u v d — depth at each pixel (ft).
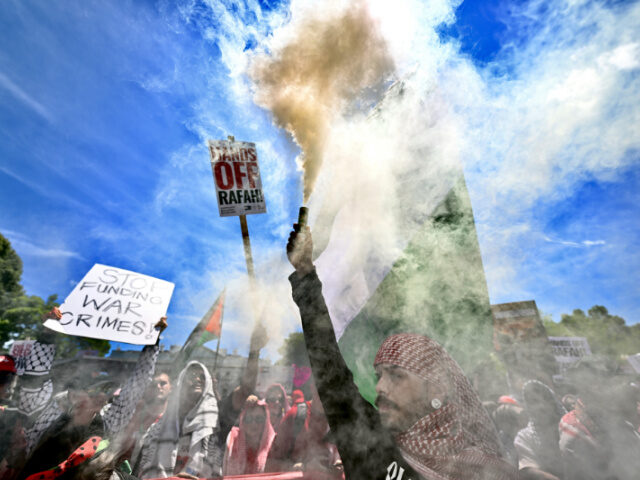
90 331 5.74
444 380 2.38
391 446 2.34
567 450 3.69
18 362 5.24
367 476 2.31
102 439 3.81
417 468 2.20
